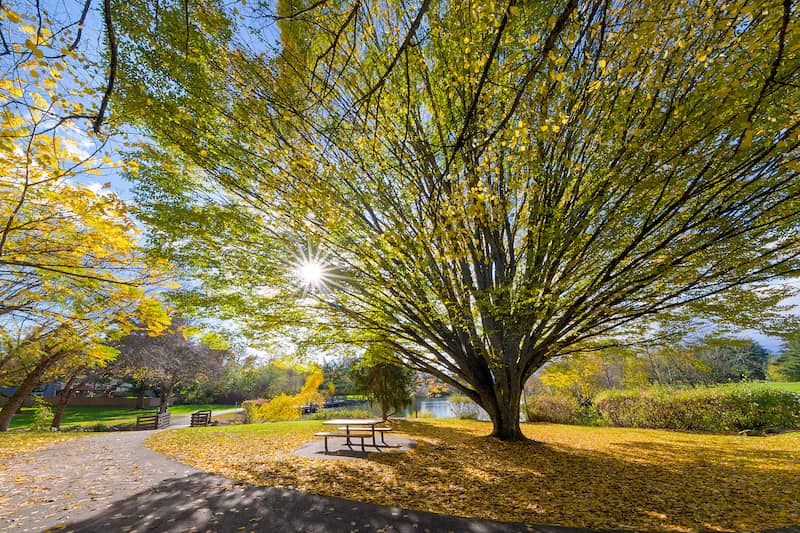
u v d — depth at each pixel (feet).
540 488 20.65
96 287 20.51
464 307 28.78
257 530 14.37
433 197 15.44
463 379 38.50
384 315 31.27
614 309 27.20
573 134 23.25
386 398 59.00
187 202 28.68
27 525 14.74
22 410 107.55
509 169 23.61
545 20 16.63
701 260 26.20
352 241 28.63
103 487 19.92
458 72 18.38
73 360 51.29
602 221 25.75
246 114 24.26
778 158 20.20
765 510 17.02
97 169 14.01
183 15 22.11
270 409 75.66
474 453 30.35
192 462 26.55
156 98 24.08
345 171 25.04
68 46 10.86
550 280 26.66
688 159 18.12
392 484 20.95
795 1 12.30
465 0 13.51
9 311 23.84
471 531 14.30
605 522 15.46
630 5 11.84
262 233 29.76
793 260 25.30
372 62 23.65
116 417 96.12
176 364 87.86
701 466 26.27
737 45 14.94
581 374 48.11
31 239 17.61
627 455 30.30
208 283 30.42
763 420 45.01
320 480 21.50
